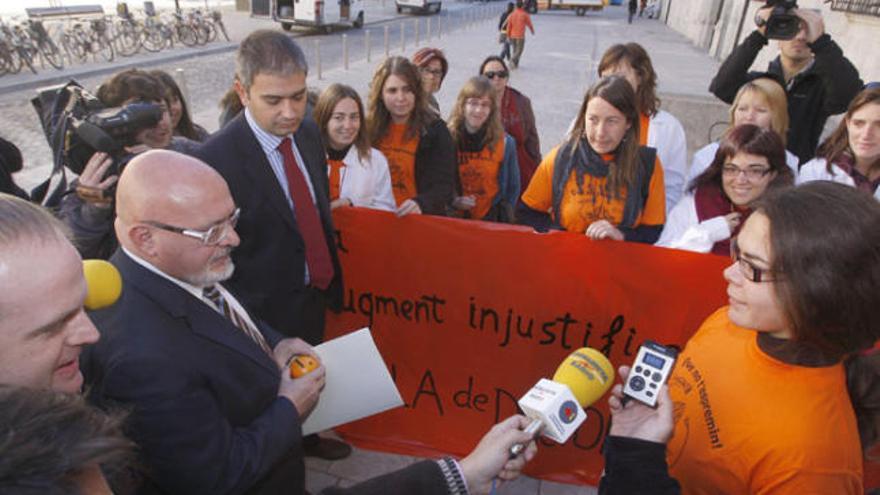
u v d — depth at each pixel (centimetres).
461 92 383
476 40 2108
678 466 141
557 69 1575
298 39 1973
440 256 268
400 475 127
